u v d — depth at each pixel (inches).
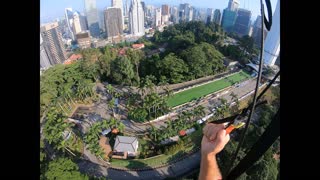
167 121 1636.3
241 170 85.7
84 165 1401.3
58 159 1141.7
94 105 1951.3
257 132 980.6
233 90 2197.3
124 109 1892.2
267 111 1257.4
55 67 2086.6
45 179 1062.4
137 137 1601.9
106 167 1395.2
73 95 1984.5
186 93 2140.7
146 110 1738.4
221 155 880.3
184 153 1466.5
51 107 1678.2
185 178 1268.5
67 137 1544.0
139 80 2231.8
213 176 103.0
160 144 1524.4
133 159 1438.2
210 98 2074.3
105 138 1579.7
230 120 102.0
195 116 1697.8
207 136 106.7
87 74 2214.6
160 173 1360.7
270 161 1045.8
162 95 2043.6
